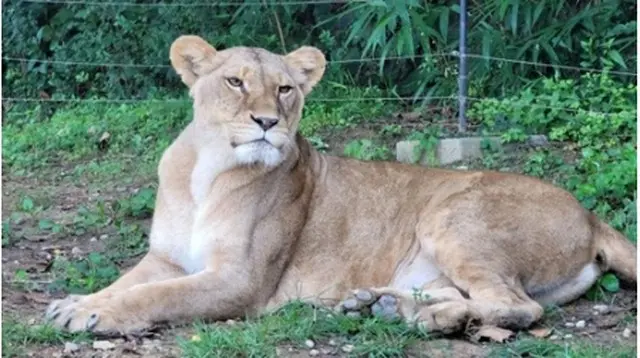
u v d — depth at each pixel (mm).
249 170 10867
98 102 21750
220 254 10773
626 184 14555
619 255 11609
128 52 22312
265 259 10953
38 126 21000
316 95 20172
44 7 23141
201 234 10930
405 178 11711
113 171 17984
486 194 11258
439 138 17516
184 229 11109
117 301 10148
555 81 18375
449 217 11117
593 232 11602
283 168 11086
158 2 22391
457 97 18719
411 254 11375
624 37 19219
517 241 11086
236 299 10680
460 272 10859
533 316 10500
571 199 11578
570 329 10742
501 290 10680
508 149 17031
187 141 11273
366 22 19906
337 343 10008
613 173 14609
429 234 11148
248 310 10812
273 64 11055
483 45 19031
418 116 19375
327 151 17938
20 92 23141
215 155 10953
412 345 9984
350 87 20594
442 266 11008
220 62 11102
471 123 18578
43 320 10492
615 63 18859
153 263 11266
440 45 19891
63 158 19234
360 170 11719
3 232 14164
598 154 16188
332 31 21562
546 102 17875
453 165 16922
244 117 10719
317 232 11328
